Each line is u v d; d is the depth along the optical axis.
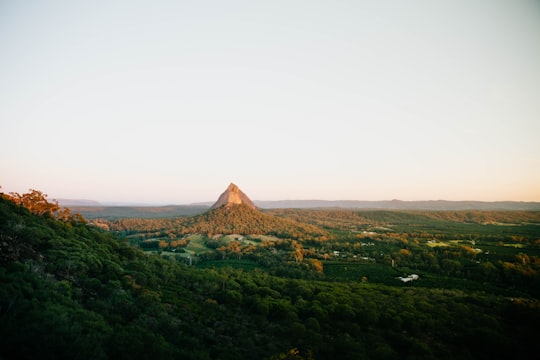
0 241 36.78
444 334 48.91
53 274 38.16
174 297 53.94
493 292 82.00
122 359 27.16
